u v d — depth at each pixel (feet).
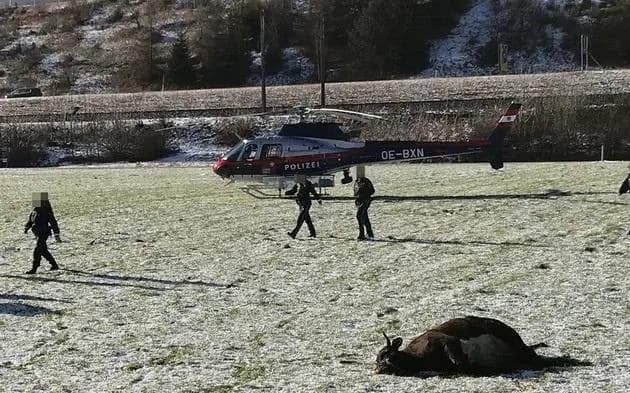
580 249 77.56
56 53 408.67
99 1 472.03
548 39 356.18
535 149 206.28
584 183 133.80
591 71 283.18
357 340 49.08
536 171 158.61
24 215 111.04
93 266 74.64
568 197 115.96
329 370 43.34
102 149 236.43
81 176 180.04
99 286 65.92
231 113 253.85
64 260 77.97
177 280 67.67
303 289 63.41
